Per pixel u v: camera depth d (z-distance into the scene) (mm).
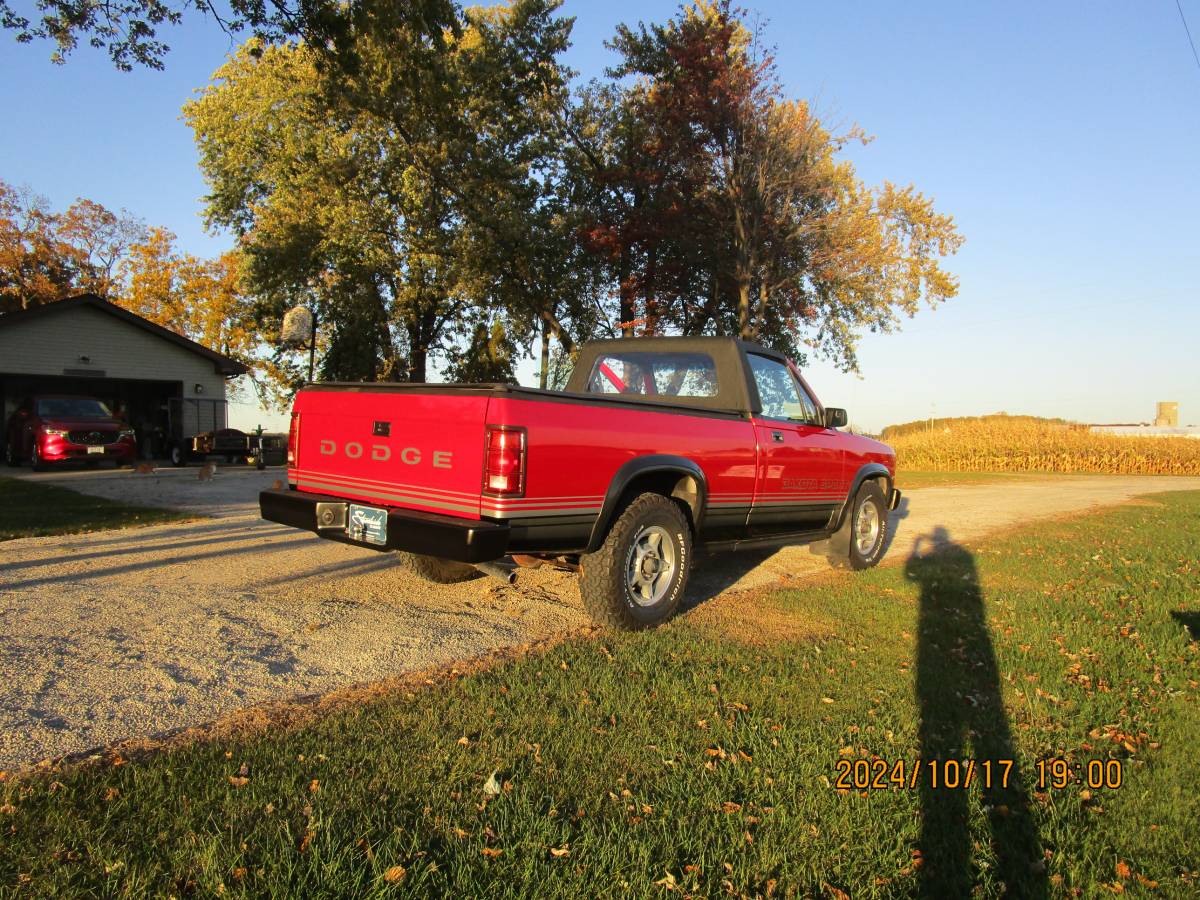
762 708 3572
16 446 18250
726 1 22016
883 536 7500
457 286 24688
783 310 25250
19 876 2098
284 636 4434
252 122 24984
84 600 5000
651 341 6387
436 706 3449
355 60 11844
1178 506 13625
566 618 5129
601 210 25734
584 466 4391
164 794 2572
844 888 2287
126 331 22062
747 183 22609
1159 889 2328
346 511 4656
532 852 2332
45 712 3199
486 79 22797
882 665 4262
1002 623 5215
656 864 2326
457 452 4203
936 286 24703
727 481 5484
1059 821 2705
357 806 2553
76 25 10242
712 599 5809
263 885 2113
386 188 23328
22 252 38875
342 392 4871
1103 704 3807
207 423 23875
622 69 26359
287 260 24438
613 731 3244
